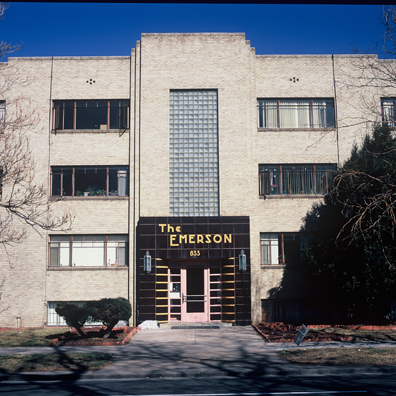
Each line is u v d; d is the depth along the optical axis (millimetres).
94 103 25469
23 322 23906
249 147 24719
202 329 21625
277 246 24953
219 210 24141
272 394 10109
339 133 25531
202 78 25000
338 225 21750
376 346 16516
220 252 23219
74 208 24719
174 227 23344
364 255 20312
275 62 25812
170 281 23734
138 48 25422
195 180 24406
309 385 11125
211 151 24609
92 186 25047
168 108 24781
